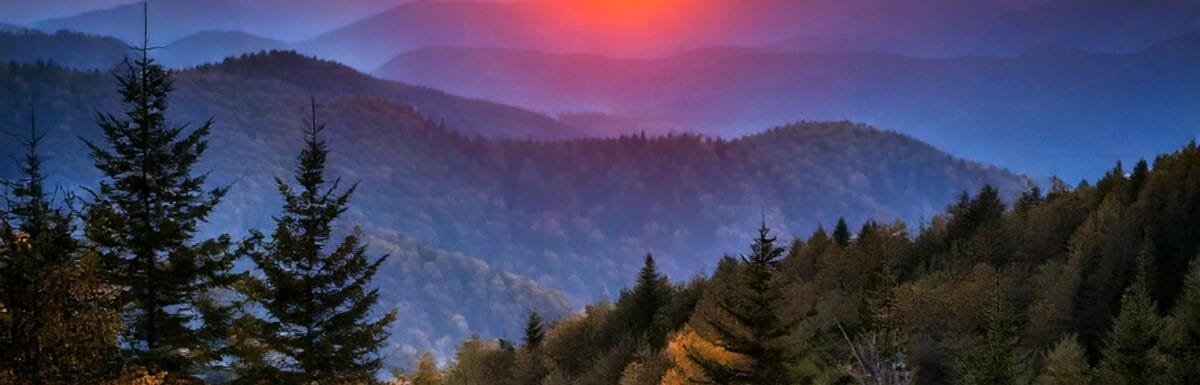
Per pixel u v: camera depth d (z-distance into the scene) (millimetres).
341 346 17281
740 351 17047
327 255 17391
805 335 19266
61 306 11367
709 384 17359
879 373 11555
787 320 17750
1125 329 25688
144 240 17344
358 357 17609
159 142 17828
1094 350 37938
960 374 26484
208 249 18406
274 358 17828
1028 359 29531
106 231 17000
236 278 17922
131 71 17672
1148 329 25312
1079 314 39938
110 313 12047
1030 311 39156
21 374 10867
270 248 16953
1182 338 25656
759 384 16812
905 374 11602
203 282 18203
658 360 38250
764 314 17109
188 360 17672
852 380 17094
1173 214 46969
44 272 11375
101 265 14938
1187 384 23391
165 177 18016
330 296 17094
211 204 18750
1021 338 38156
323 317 17328
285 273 16594
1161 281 43031
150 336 17562
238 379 16984
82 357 11414
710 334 17766
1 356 10789
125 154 17500
